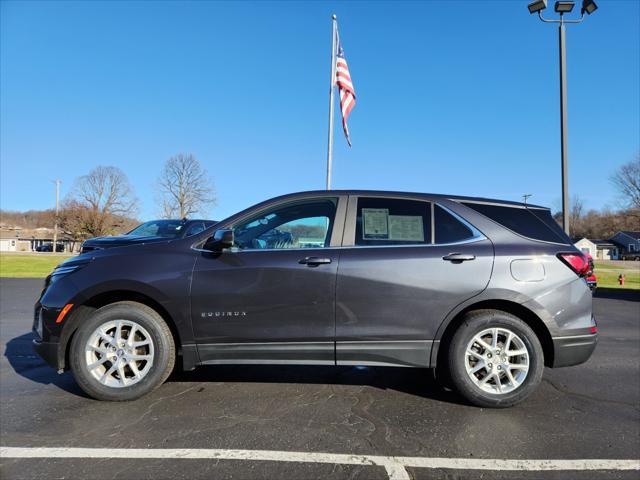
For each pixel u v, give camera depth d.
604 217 99.44
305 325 3.56
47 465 2.59
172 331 3.74
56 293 3.64
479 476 2.52
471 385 3.52
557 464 2.67
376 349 3.55
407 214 3.80
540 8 12.02
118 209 61.31
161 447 2.82
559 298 3.57
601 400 3.79
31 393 3.83
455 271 3.56
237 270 3.60
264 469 2.57
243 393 3.86
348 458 2.71
